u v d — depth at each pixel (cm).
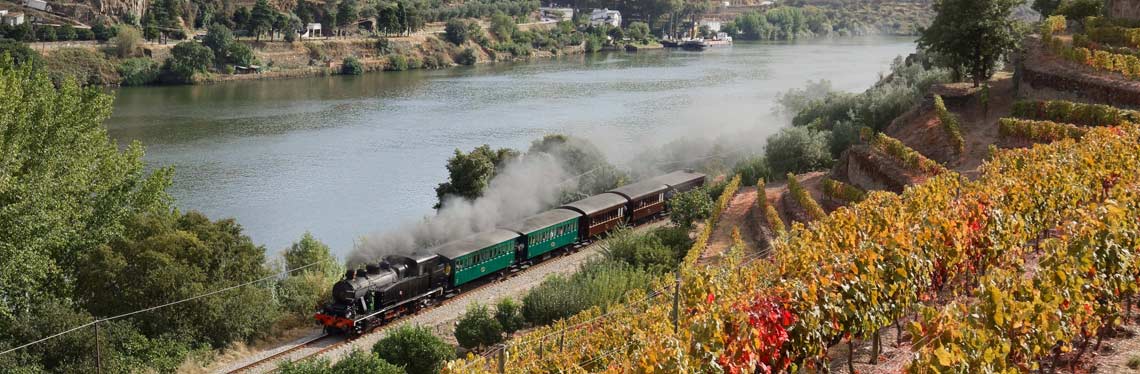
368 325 5375
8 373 4244
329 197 9369
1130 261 2756
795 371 2688
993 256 3362
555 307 5378
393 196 9438
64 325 4591
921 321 2836
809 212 6106
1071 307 2462
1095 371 2467
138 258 5138
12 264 4922
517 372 3831
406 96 16388
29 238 5106
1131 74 6216
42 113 5569
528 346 4359
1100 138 4591
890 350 2914
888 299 2841
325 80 18962
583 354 3841
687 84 17762
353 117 13975
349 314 5275
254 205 9025
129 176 6141
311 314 5738
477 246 6156
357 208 8994
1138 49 7100
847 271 2812
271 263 6719
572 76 19562
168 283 5047
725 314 2688
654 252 6206
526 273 6600
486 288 6259
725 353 2509
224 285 5316
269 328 5466
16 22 18688
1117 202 3175
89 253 5325
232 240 5703
